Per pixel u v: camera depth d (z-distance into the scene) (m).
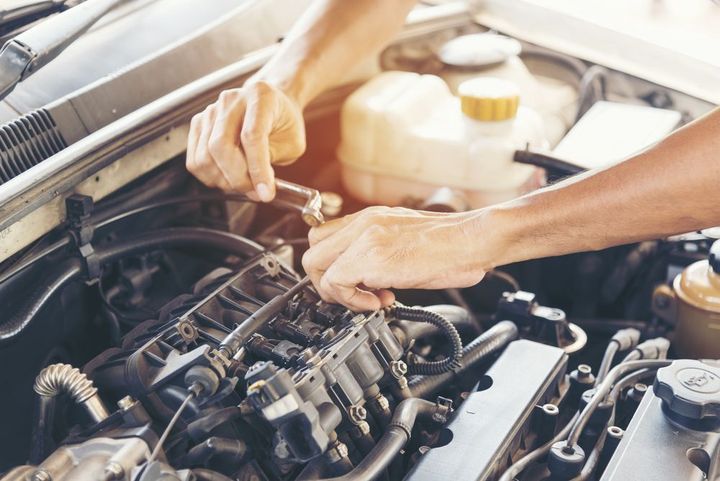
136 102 1.42
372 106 1.68
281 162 1.36
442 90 1.81
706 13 2.00
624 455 1.05
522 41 1.99
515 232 1.04
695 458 1.05
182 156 1.48
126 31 1.58
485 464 1.01
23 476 0.91
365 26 1.51
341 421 1.02
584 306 1.67
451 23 1.98
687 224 1.00
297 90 1.38
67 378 1.02
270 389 0.91
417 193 1.70
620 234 1.02
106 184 1.28
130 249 1.31
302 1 1.80
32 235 1.17
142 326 1.17
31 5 1.50
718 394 1.07
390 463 1.06
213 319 1.13
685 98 1.85
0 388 1.21
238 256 1.38
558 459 1.06
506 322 1.32
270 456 1.04
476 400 1.13
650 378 1.33
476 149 1.62
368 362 1.07
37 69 1.28
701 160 0.95
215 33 1.60
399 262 1.05
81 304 1.34
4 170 1.21
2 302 1.20
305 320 1.14
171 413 1.02
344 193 1.81
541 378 1.17
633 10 1.99
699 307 1.39
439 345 1.36
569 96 1.95
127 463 0.91
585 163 1.59
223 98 1.26
